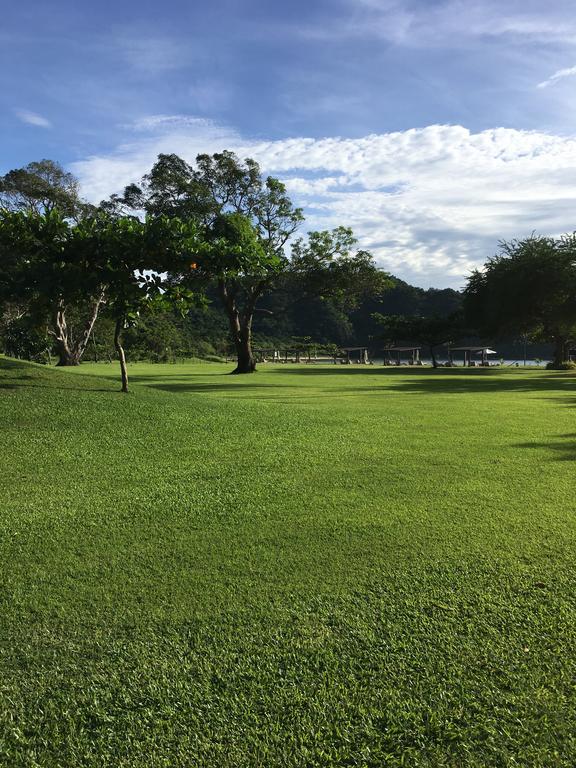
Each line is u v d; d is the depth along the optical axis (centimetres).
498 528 444
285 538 421
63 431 791
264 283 3591
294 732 221
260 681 250
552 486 571
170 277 1159
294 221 3522
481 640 280
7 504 501
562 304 4103
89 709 234
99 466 647
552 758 207
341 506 502
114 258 1058
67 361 4266
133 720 228
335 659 265
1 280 1084
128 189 3316
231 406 1104
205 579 350
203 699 239
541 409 1283
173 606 315
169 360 6612
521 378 3023
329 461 688
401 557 385
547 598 324
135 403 983
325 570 363
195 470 637
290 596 327
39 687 247
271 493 544
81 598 325
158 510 488
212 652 272
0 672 257
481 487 567
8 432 764
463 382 2594
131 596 327
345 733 220
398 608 313
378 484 579
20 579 349
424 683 248
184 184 3200
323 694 241
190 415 952
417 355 7500
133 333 6531
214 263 1091
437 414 1168
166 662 264
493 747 212
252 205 3434
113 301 1116
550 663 261
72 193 3781
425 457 712
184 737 219
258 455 720
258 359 7375
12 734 221
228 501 516
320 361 7894
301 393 1852
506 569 365
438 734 219
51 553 390
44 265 1057
